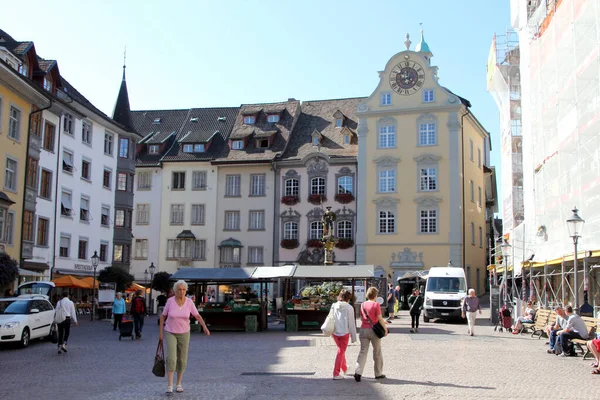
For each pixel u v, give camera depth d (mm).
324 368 16312
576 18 27344
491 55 44906
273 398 11852
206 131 65438
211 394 12312
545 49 32938
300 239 58844
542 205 32906
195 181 62844
